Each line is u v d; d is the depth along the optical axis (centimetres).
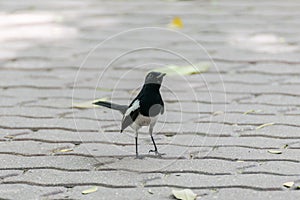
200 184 627
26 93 935
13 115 841
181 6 1491
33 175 653
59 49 1159
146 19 1353
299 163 674
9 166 677
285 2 1521
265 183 625
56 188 624
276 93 914
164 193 608
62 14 1414
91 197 602
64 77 1010
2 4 1525
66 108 867
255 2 1525
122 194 608
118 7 1485
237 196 600
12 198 602
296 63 1050
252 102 879
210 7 1473
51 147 731
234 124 798
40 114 844
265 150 713
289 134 759
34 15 1406
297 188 613
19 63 1083
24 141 751
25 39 1223
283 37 1197
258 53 1107
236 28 1266
